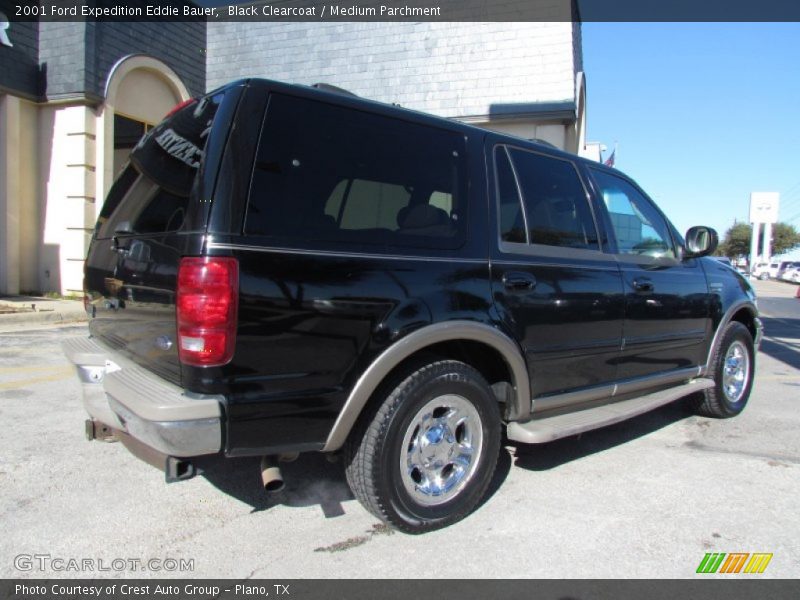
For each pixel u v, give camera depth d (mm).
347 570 2637
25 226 10812
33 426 4312
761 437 4559
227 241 2340
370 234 2748
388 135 2943
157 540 2852
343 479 3582
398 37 12836
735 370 5117
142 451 2611
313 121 2689
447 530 3004
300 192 2574
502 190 3340
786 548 2887
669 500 3395
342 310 2562
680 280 4375
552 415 3537
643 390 4184
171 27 12461
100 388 3158
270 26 13641
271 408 2436
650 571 2670
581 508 3273
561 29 11781
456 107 12289
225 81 13773
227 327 2311
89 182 10703
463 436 3105
